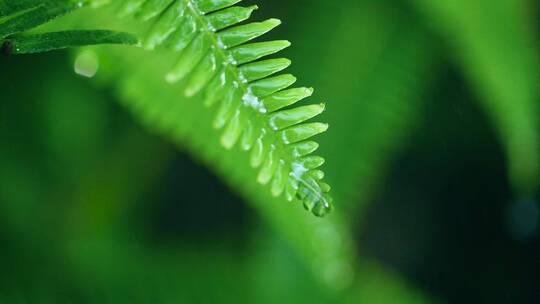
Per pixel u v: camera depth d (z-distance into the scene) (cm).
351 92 101
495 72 99
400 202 158
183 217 152
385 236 158
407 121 106
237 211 156
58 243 112
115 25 77
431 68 110
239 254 115
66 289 104
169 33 58
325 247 89
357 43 104
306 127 57
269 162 57
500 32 100
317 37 104
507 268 158
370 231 157
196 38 58
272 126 57
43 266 107
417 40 107
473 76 100
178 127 83
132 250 113
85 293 104
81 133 119
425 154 149
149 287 107
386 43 105
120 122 121
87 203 118
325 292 104
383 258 158
